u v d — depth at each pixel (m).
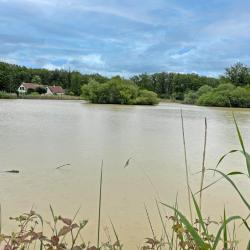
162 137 11.62
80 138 10.66
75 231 3.83
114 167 6.91
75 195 5.04
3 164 6.86
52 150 8.49
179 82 63.56
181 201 4.96
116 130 13.08
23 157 7.56
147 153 8.55
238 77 57.34
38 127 13.23
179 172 6.68
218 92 41.62
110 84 39.16
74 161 7.32
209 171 6.86
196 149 9.48
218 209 4.68
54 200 4.79
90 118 18.09
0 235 1.61
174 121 18.12
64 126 13.82
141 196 5.12
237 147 10.06
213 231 3.90
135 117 19.94
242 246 3.50
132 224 4.06
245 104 40.22
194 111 28.94
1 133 11.25
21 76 70.44
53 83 73.88
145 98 39.75
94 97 38.81
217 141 11.20
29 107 26.95
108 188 5.46
